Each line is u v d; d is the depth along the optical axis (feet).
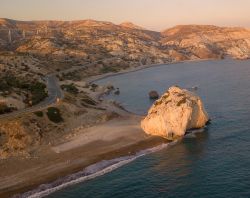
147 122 298.15
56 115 321.52
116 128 317.22
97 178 218.38
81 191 202.28
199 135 290.56
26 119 292.81
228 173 210.18
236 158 232.12
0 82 387.96
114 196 194.18
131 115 371.35
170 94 309.63
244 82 570.05
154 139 285.23
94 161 244.83
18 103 332.60
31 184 213.25
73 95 426.92
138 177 215.92
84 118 341.21
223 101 419.33
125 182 210.38
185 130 294.25
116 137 292.20
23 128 279.69
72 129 313.32
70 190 204.03
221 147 256.73
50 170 231.30
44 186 210.38
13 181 217.36
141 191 197.77
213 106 395.55
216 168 219.41
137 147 269.23
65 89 469.98
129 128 315.37
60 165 238.68
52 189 205.98
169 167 228.02
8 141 265.13
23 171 230.48
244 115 342.03
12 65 619.26
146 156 251.19
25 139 271.69
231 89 505.66
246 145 255.91
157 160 242.17
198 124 310.86
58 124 311.27
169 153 254.06
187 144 270.46
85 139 288.92
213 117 344.28
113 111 384.68
